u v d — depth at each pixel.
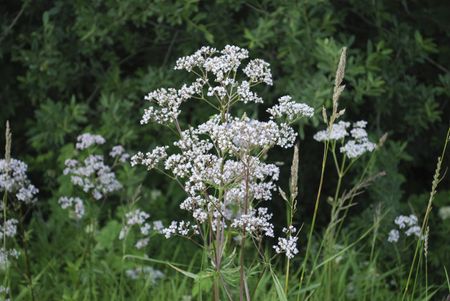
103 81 6.69
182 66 3.30
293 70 6.25
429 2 6.69
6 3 7.02
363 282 5.32
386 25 6.81
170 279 5.30
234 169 3.11
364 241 6.22
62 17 6.82
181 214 6.55
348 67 5.97
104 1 6.50
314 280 5.29
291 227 3.20
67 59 6.75
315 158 6.88
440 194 6.62
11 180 4.77
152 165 3.25
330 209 6.94
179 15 6.14
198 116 6.55
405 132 6.97
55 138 6.44
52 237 6.19
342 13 6.39
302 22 6.16
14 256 4.91
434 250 6.24
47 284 5.45
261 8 6.25
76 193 6.31
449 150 6.98
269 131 3.06
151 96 3.30
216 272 3.16
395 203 6.13
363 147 4.70
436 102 6.72
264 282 4.78
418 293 5.71
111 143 6.56
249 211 3.21
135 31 6.88
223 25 6.46
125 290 5.37
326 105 5.86
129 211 5.41
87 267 5.28
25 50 6.57
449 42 6.89
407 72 6.98
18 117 7.17
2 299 4.59
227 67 3.22
